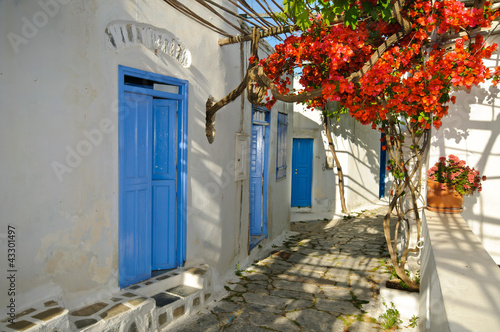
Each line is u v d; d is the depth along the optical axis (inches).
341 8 131.1
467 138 188.2
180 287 181.3
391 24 148.6
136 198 168.2
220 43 211.6
